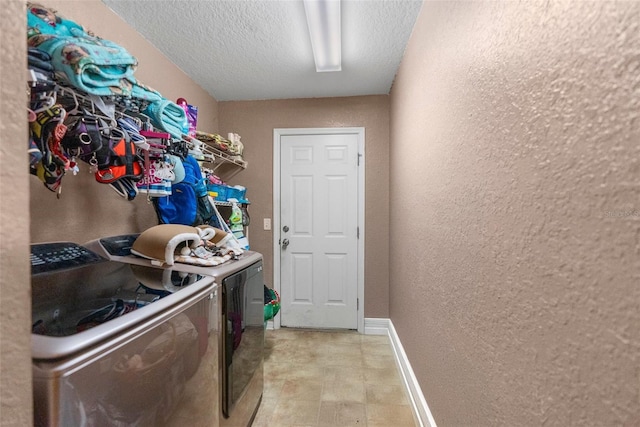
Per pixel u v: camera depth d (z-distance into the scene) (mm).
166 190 1323
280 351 2385
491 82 745
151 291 918
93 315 697
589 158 436
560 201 498
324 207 2844
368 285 2789
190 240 1374
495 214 728
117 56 932
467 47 900
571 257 473
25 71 356
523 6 603
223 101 2883
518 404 629
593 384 434
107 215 1517
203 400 1026
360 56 2043
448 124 1080
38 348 525
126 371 661
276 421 1580
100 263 1195
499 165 707
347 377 2002
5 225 336
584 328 449
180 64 2176
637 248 367
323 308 2857
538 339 560
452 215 1040
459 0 967
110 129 990
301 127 2828
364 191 2787
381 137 2758
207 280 1081
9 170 339
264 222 2875
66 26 923
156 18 1645
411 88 1735
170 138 1301
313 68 2238
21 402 354
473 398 868
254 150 2871
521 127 612
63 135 827
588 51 435
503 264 690
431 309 1315
